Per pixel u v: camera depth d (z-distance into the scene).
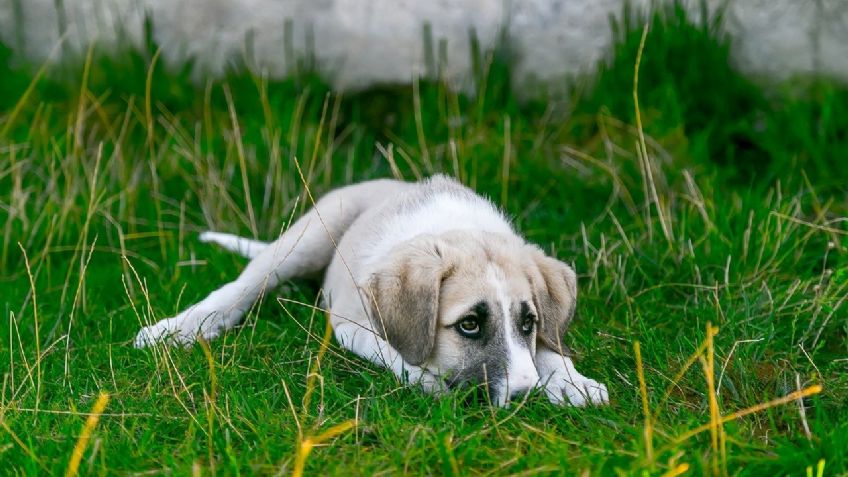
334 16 8.18
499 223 5.55
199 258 6.65
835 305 5.48
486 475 3.90
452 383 4.61
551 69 8.09
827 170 7.20
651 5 7.95
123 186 7.21
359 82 8.16
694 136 7.54
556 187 7.31
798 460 3.92
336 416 4.41
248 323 5.66
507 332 4.54
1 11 8.23
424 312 4.62
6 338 5.45
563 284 4.95
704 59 7.76
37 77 7.47
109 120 7.84
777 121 7.58
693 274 6.09
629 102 7.66
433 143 7.72
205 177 7.30
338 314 5.33
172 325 5.49
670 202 6.91
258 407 4.50
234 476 3.89
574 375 4.77
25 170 7.32
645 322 5.65
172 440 4.34
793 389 4.74
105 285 6.28
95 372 5.04
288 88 8.09
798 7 7.80
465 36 8.13
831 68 7.77
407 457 3.96
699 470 3.87
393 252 4.90
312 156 7.46
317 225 5.98
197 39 8.23
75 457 3.75
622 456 3.96
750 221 6.24
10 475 3.96
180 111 7.98
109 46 8.20
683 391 4.79
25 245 6.73
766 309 5.61
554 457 3.96
